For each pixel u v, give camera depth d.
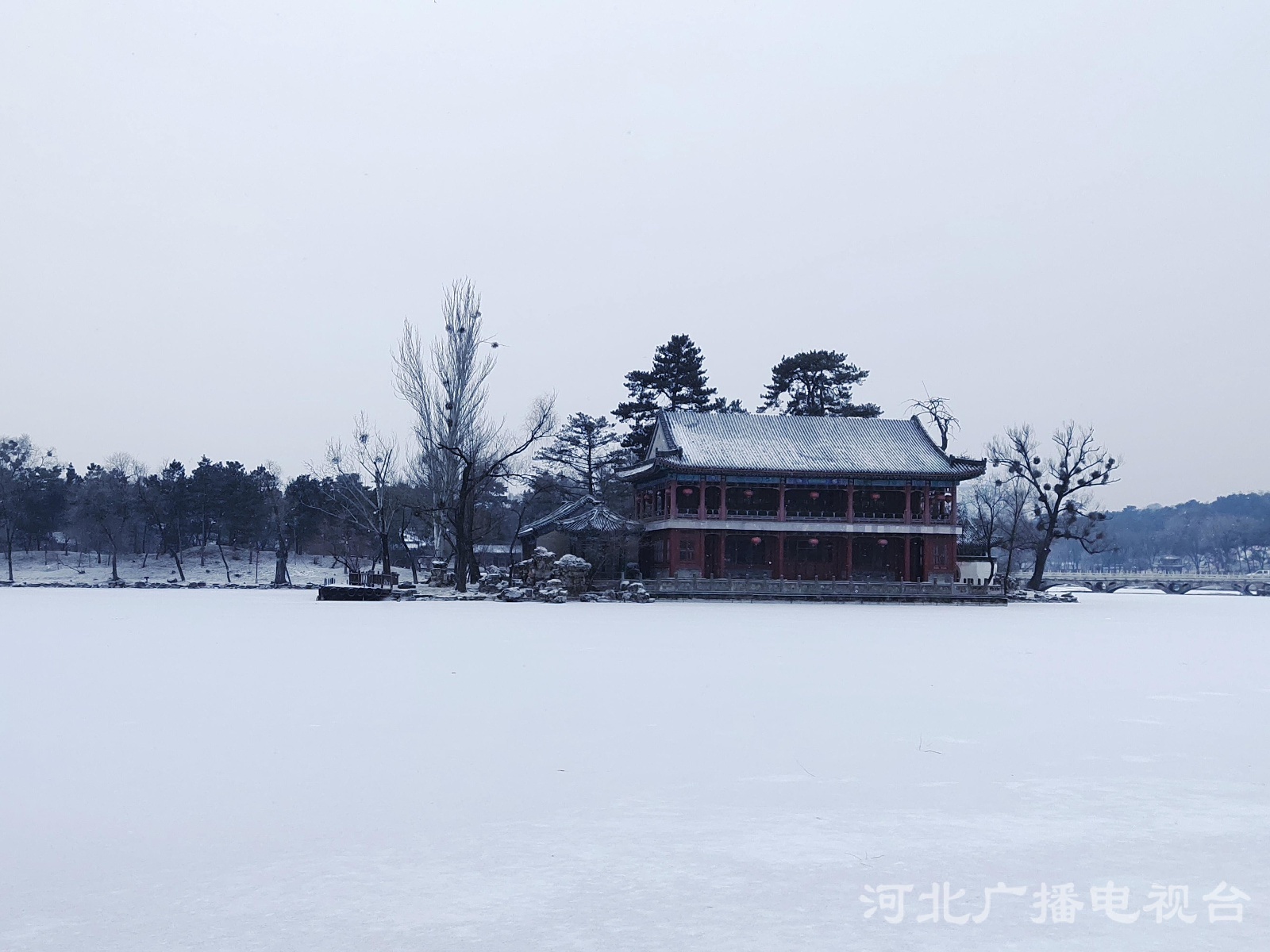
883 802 18.78
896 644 51.66
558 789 19.58
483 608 81.69
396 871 15.05
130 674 35.78
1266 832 17.09
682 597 100.19
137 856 15.66
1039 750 23.31
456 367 103.69
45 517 163.12
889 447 115.12
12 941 12.61
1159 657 46.84
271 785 19.72
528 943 12.60
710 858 15.69
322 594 93.31
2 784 19.72
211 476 157.00
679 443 110.56
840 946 12.60
